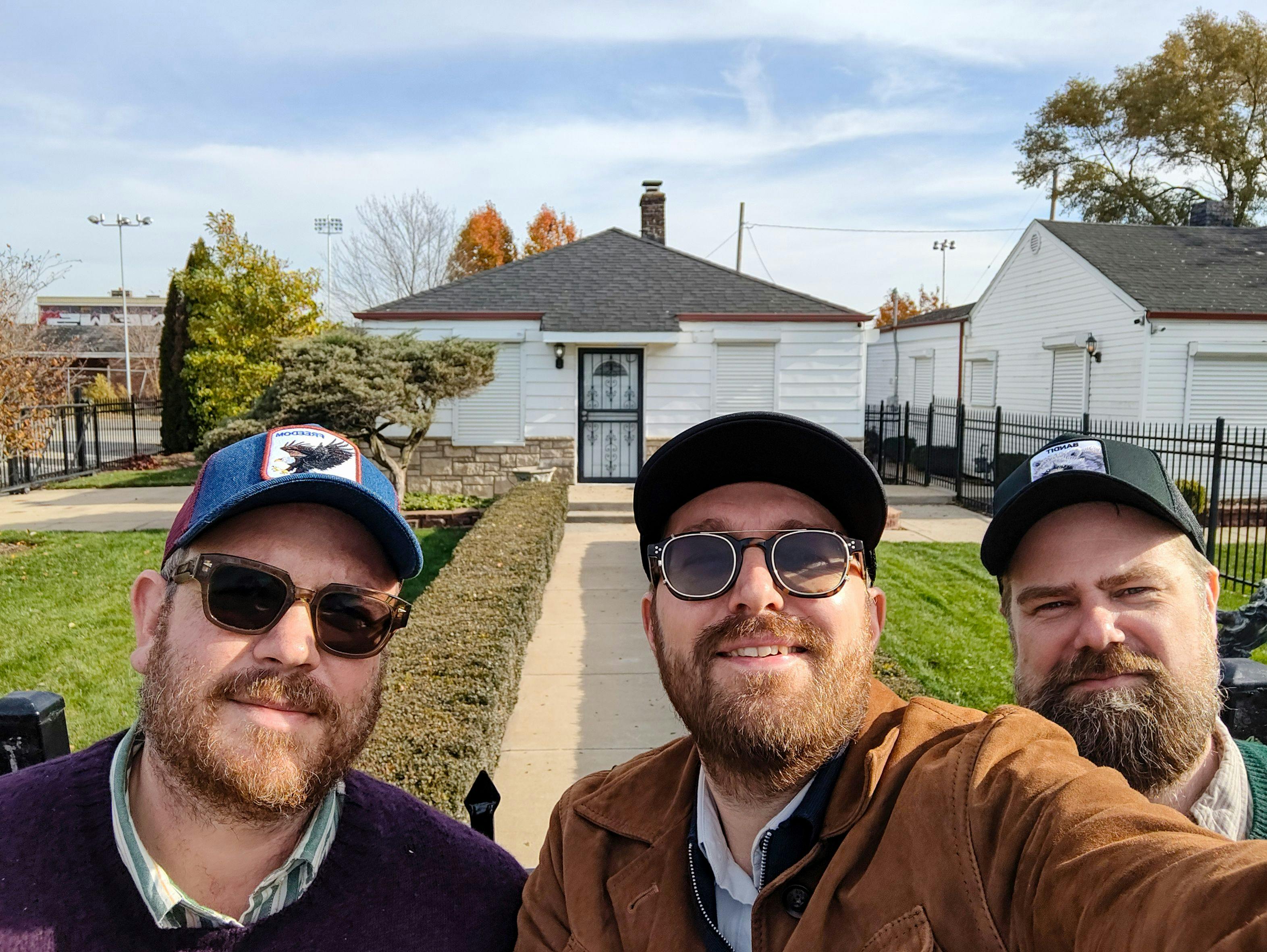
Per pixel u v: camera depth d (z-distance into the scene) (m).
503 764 4.80
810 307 14.23
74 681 5.95
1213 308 14.27
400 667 4.45
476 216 37.22
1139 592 1.51
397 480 12.10
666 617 1.44
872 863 1.18
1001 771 1.15
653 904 1.39
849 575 1.42
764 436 1.43
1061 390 17.00
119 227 38.47
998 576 1.75
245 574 1.40
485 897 1.62
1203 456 10.19
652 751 1.70
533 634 7.16
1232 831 1.47
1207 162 31.38
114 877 1.36
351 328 12.43
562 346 13.88
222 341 18.06
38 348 17.02
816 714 1.31
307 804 1.42
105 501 14.62
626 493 13.48
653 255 15.88
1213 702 1.51
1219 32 29.81
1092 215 32.72
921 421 20.69
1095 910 0.89
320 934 1.45
